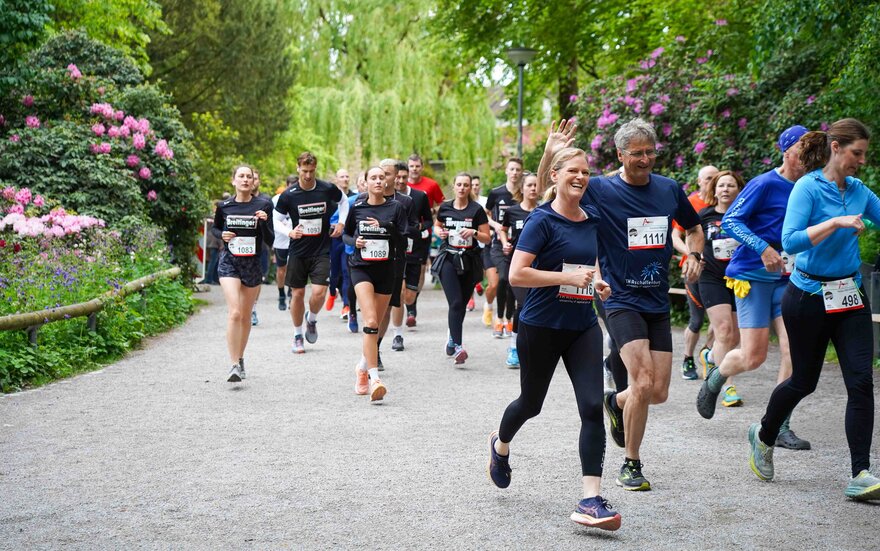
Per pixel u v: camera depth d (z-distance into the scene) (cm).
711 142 1495
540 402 509
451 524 484
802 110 1363
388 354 1130
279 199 1123
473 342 1241
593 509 465
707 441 675
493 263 1263
